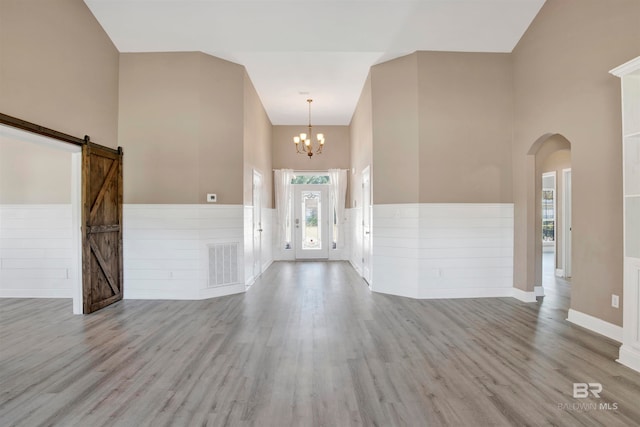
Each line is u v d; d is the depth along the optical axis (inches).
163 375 103.2
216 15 175.2
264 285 227.1
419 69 191.5
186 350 121.3
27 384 98.0
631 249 110.3
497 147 193.3
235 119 207.3
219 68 200.8
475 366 108.7
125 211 192.1
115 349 122.3
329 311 167.6
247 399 90.4
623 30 127.0
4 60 128.6
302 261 339.0
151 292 191.8
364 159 244.4
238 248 206.8
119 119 192.4
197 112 191.8
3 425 79.7
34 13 140.3
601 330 135.5
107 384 98.0
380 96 206.1
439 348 122.7
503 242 193.5
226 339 131.6
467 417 82.6
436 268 191.2
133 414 83.7
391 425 79.7
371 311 167.3
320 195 349.4
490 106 193.2
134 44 188.9
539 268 193.3
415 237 191.5
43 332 139.6
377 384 98.0
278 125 343.9
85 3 167.3
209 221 195.0
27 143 195.9
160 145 191.8
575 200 148.6
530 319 154.3
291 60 205.0
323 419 81.9
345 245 346.3
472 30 181.8
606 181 133.8
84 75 167.5
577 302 147.6
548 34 164.2
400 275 198.1
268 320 154.0
